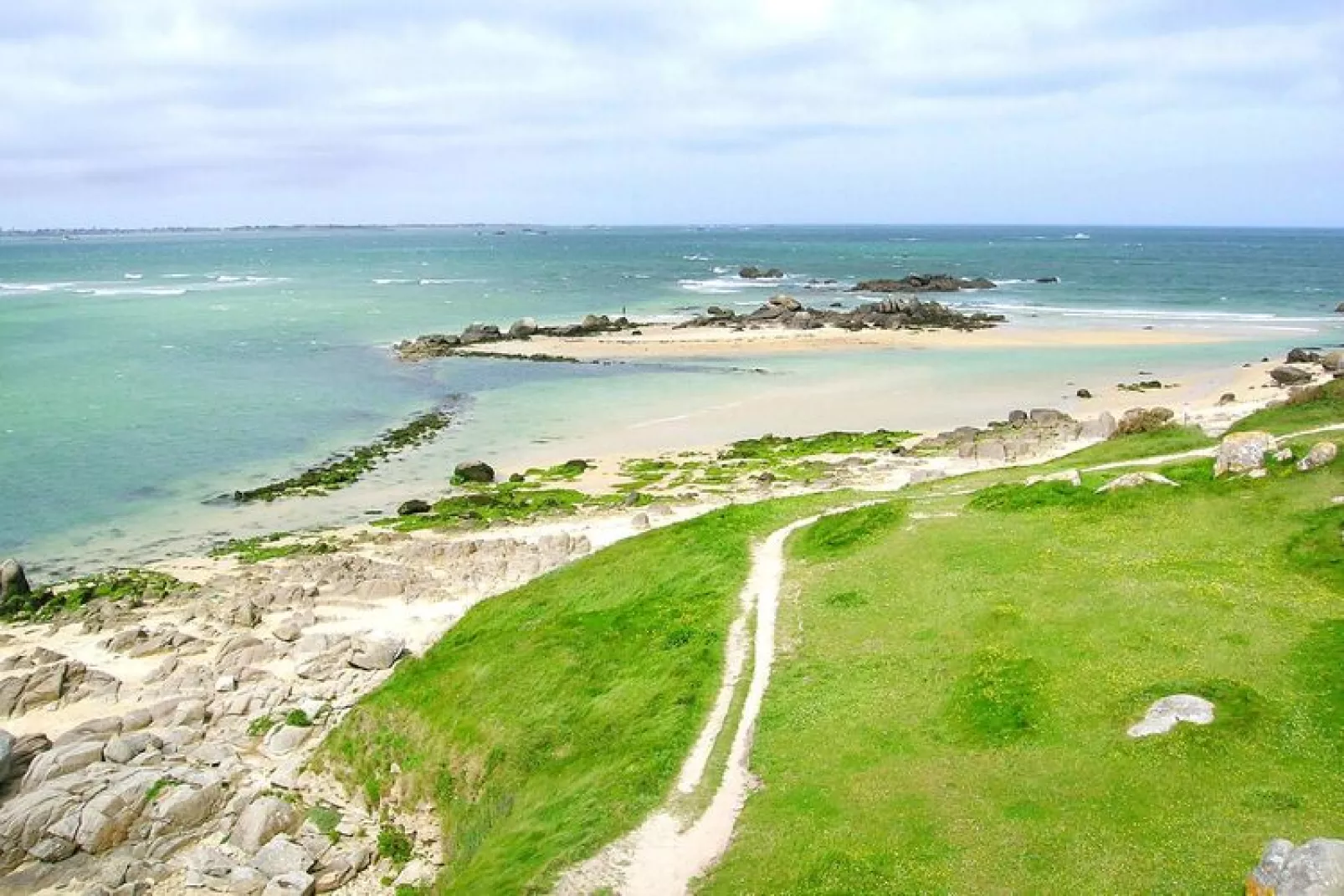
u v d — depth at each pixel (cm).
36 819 2909
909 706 2625
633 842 2255
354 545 5288
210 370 10206
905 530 3959
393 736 3350
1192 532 3484
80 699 3675
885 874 1983
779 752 2534
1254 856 1848
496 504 5881
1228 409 7088
